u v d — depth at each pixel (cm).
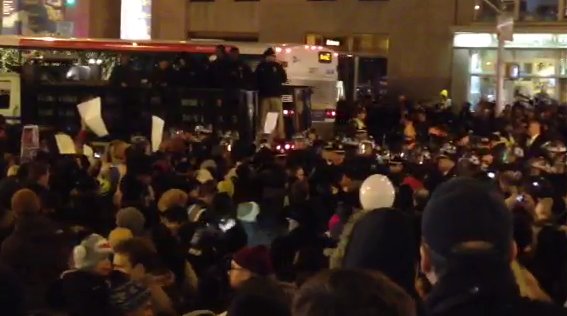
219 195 807
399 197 866
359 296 233
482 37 3538
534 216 861
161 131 1554
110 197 934
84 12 4028
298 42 3941
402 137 2159
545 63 3391
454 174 1135
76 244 693
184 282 704
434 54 3647
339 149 1419
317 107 2638
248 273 598
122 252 623
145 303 514
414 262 361
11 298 311
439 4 3641
